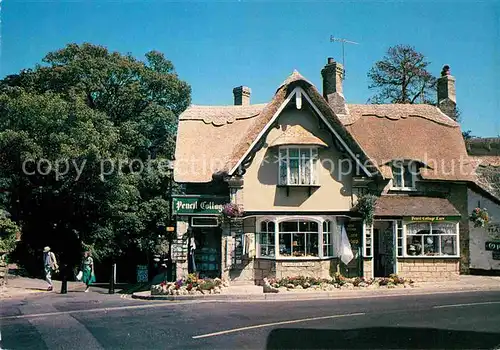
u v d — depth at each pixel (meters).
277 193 22.50
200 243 24.31
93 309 15.06
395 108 27.94
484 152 32.44
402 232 23.00
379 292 18.80
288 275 21.59
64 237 30.95
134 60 38.44
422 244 23.20
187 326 12.23
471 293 18.80
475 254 25.78
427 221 23.08
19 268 28.22
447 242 23.34
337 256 22.47
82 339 10.91
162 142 37.03
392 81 43.34
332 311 14.26
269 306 15.55
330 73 28.08
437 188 25.23
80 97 29.77
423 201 24.16
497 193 29.30
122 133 33.44
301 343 10.45
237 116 26.59
